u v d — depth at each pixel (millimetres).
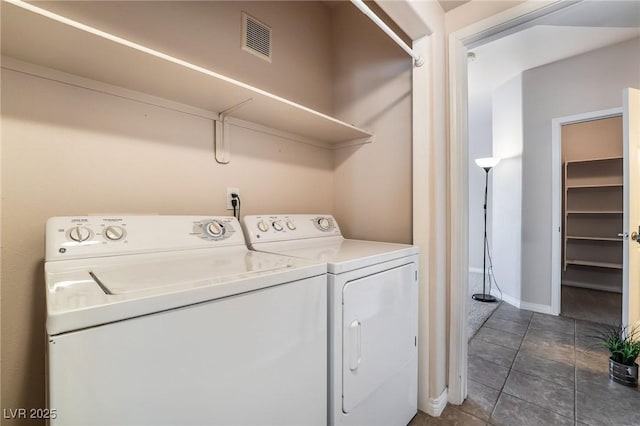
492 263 3740
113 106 1132
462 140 1566
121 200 1153
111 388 525
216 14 1454
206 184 1412
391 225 1759
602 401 1570
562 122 2908
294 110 1403
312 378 908
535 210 3068
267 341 780
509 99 3383
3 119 913
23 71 943
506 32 1476
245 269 855
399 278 1315
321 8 2051
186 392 622
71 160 1040
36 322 966
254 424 745
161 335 589
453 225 1567
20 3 680
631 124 1878
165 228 1087
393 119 1759
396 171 1739
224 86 1141
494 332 2498
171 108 1284
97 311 510
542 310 2998
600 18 1602
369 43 1896
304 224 1619
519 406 1539
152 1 1231
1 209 912
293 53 1844
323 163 2025
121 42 845
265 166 1669
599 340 2309
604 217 3746
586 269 3846
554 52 2773
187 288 637
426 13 1420
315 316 924
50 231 853
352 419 1043
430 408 1475
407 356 1368
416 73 1536
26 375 949
